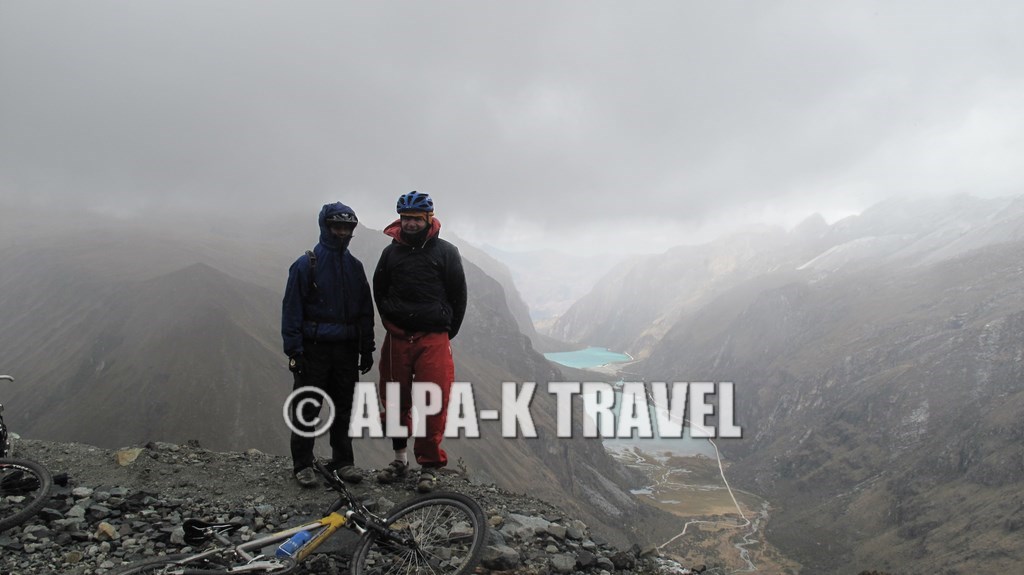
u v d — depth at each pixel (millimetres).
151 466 7836
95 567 5703
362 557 5285
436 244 7250
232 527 5895
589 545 7605
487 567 6359
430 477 7352
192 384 151375
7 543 5852
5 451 7078
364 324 7555
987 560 133250
